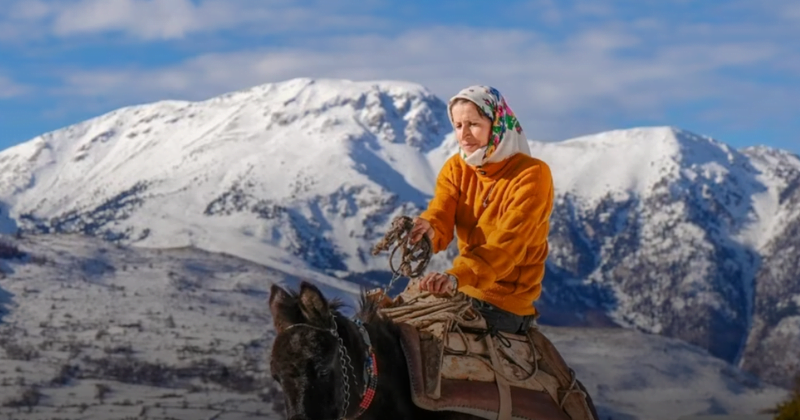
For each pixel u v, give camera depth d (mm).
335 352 4277
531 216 4988
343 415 4305
